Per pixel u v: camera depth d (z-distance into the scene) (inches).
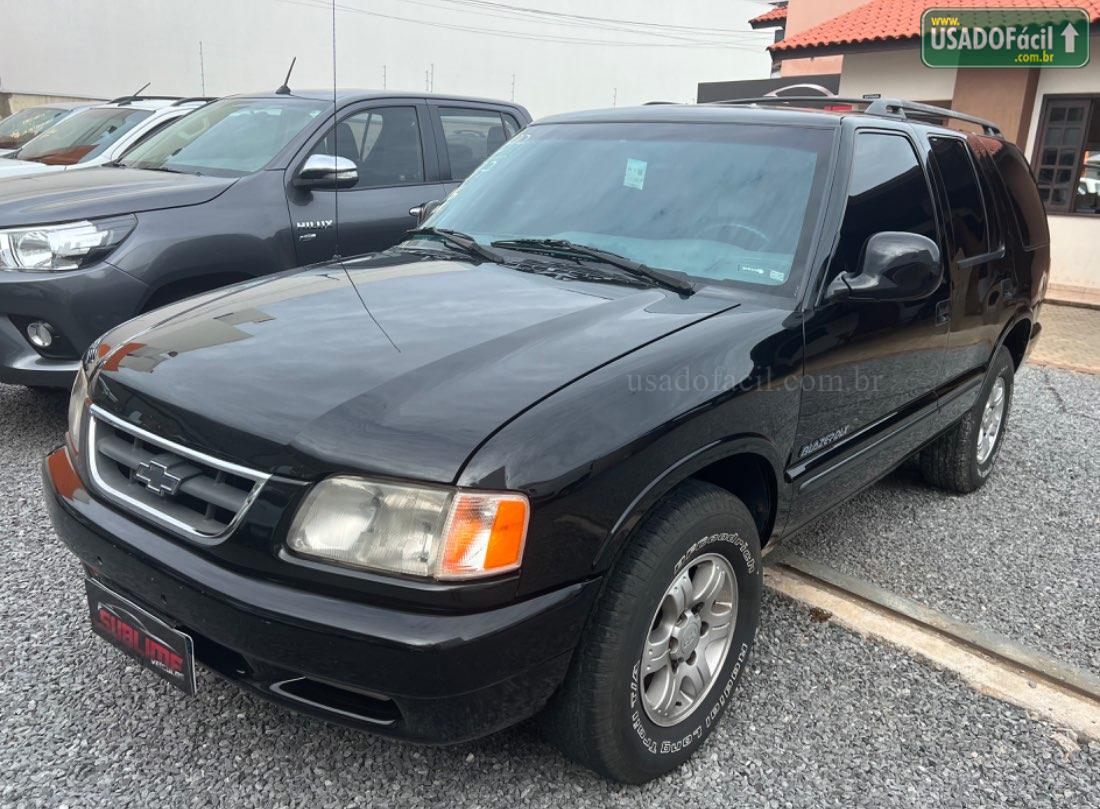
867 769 97.1
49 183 191.2
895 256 107.6
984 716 107.0
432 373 82.5
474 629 71.9
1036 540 157.3
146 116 319.6
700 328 94.8
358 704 78.2
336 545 73.5
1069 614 132.1
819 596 133.2
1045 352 314.7
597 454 78.0
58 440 179.3
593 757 85.5
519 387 80.5
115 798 88.1
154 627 83.9
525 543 74.2
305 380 82.5
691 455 86.7
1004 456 202.7
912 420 136.0
